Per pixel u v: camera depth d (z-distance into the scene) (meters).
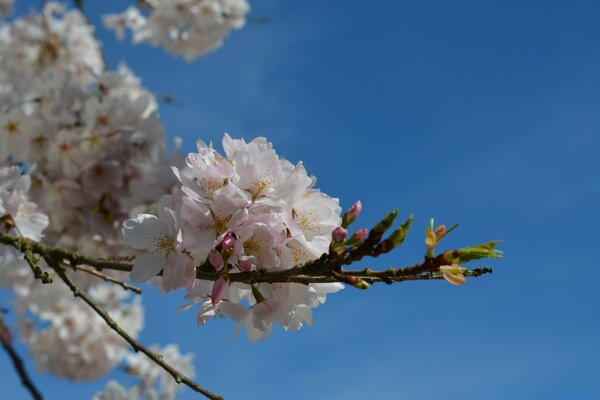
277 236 0.54
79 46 1.81
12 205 0.74
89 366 1.53
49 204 1.07
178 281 0.54
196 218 0.54
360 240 0.52
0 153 1.07
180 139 1.35
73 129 1.08
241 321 0.55
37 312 1.51
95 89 1.18
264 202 0.55
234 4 1.77
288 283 0.56
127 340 0.59
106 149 1.09
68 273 1.13
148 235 0.55
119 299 1.61
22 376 1.00
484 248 0.51
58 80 1.14
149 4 1.75
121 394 1.40
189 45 1.80
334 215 0.56
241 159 0.56
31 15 1.80
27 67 1.78
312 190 0.57
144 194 1.08
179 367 1.53
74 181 1.08
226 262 0.54
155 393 1.49
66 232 1.10
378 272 0.52
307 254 0.55
